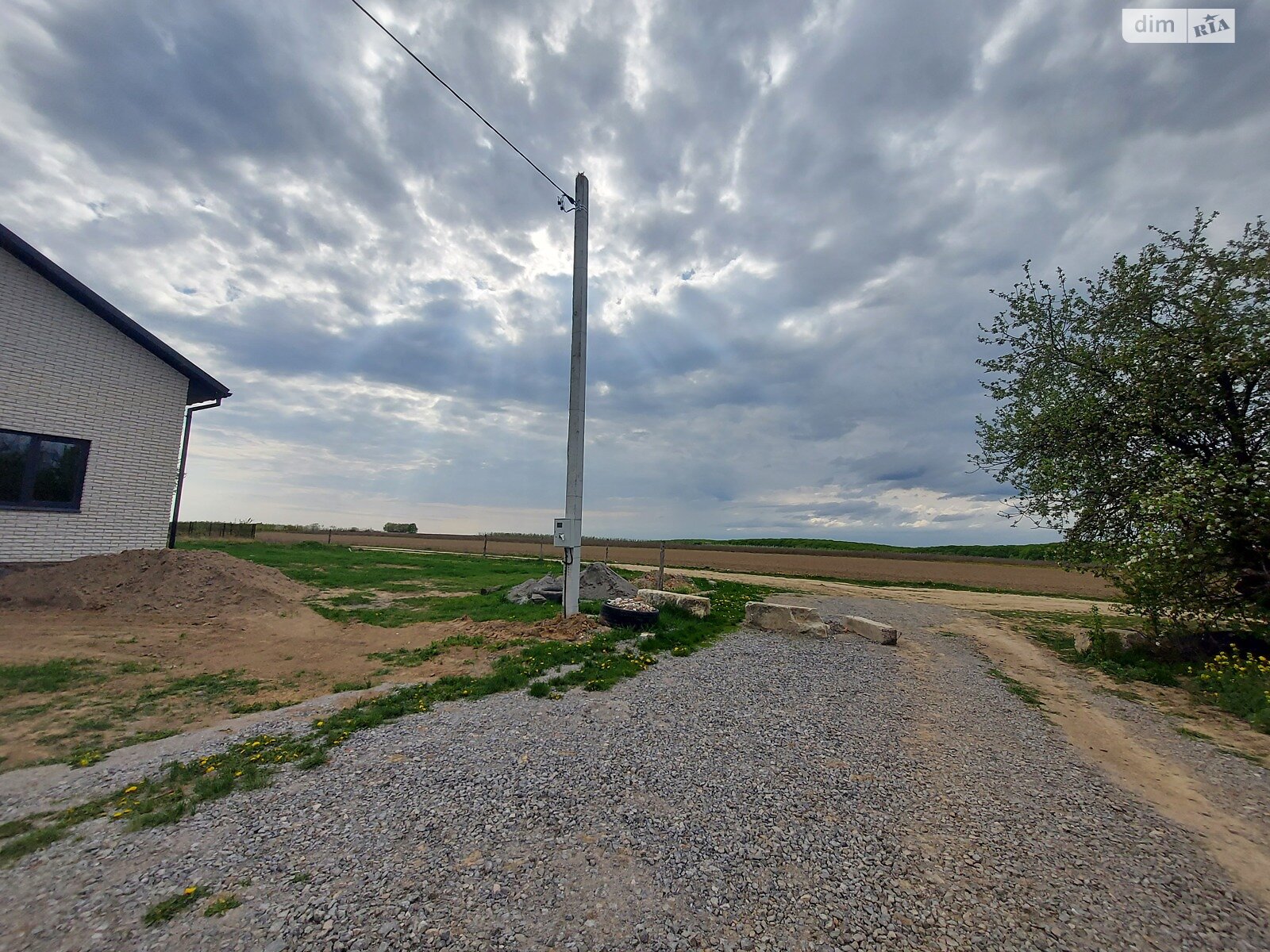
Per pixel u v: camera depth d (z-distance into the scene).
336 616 11.49
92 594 10.56
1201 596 9.56
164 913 2.85
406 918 2.89
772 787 4.68
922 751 5.72
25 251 11.04
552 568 25.02
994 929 3.02
